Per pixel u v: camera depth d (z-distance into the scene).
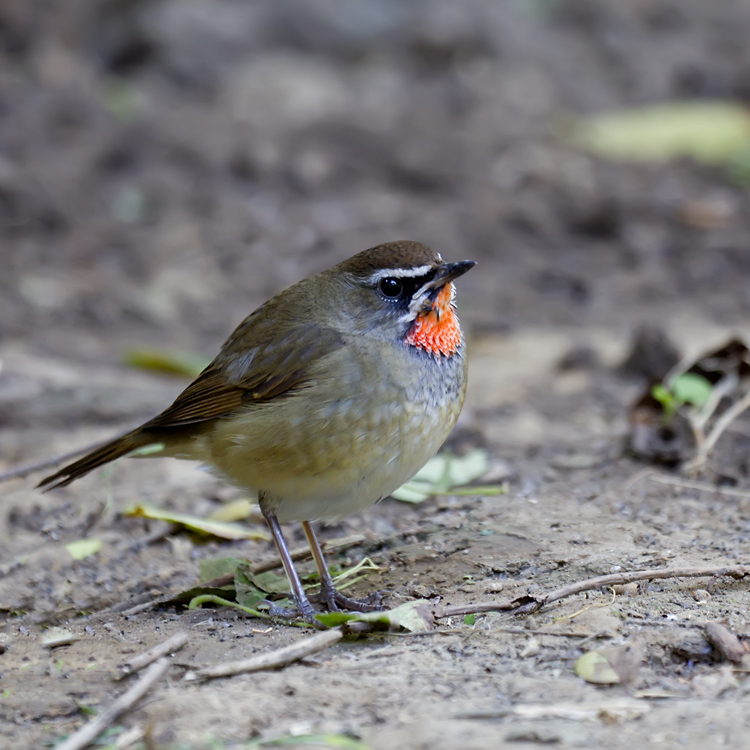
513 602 7.70
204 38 30.97
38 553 9.55
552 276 20.41
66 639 7.85
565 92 30.84
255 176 24.64
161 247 21.34
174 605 8.47
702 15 35.47
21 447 12.41
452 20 32.97
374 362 7.93
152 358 15.47
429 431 8.12
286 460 8.02
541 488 10.45
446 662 6.93
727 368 11.47
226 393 8.30
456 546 9.07
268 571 9.01
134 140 25.67
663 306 18.84
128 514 9.94
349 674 6.80
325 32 32.41
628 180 24.86
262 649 7.40
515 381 14.86
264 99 29.03
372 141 26.48
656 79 31.56
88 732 6.16
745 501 9.77
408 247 8.18
